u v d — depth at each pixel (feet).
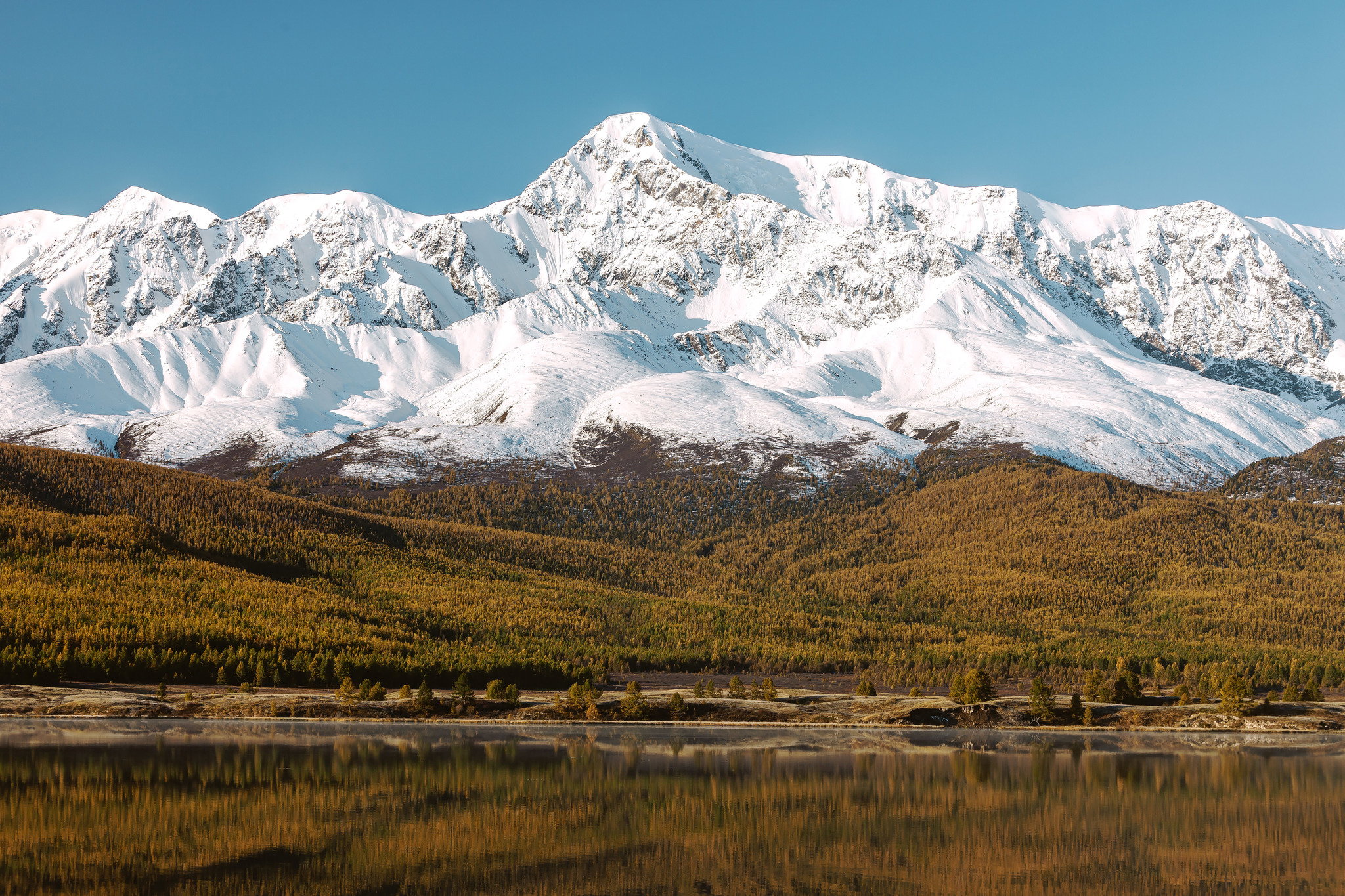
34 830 472.44
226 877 417.08
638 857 460.14
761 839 491.31
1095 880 438.81
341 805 527.40
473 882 420.36
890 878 438.81
